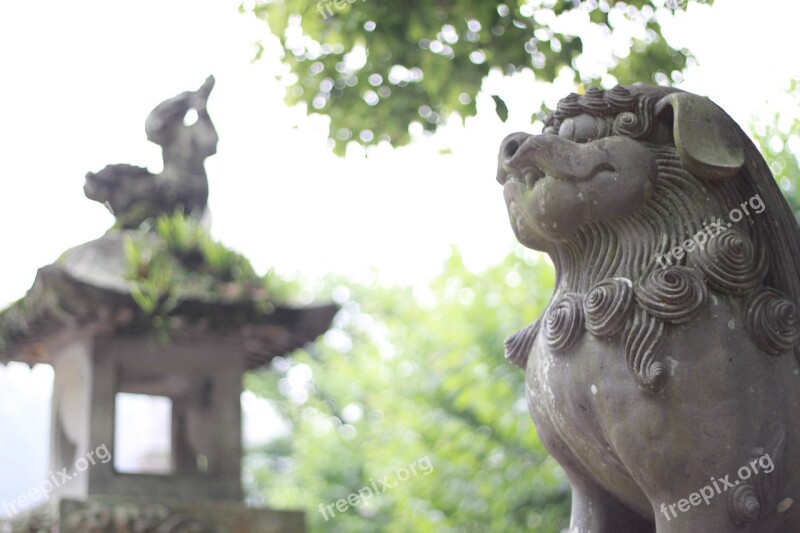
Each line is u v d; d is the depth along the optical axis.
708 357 2.63
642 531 2.94
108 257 5.24
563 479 9.45
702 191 2.77
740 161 2.74
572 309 2.76
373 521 14.02
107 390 5.04
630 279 2.71
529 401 2.96
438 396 10.83
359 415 15.86
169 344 5.18
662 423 2.62
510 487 9.84
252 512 5.09
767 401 2.65
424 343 11.52
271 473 17.09
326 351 16.34
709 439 2.61
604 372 2.69
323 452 14.48
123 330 5.08
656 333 2.65
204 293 5.17
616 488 2.86
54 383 5.34
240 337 5.27
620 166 2.75
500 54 5.48
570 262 2.86
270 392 17.42
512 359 3.05
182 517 4.96
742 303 2.70
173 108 5.76
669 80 5.59
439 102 5.90
